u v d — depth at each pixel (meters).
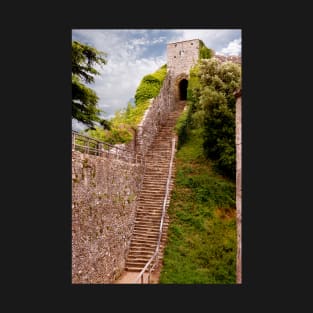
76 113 14.19
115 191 14.63
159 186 20.50
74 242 10.16
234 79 22.69
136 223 17.83
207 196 20.52
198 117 22.61
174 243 16.98
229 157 21.20
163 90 29.33
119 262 14.70
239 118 13.50
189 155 24.45
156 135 26.80
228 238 18.00
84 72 13.70
